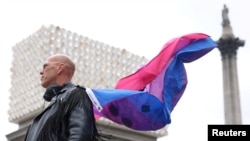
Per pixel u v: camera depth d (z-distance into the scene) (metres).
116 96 4.73
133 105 4.88
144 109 4.95
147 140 37.50
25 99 36.50
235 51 39.91
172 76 5.29
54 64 4.11
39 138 3.81
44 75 4.11
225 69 39.41
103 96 4.63
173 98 5.30
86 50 37.22
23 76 37.31
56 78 4.09
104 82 37.44
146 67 5.35
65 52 35.69
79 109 3.84
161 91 5.23
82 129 3.72
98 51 38.06
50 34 35.31
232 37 39.62
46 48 34.97
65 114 3.84
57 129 3.83
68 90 3.97
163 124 5.11
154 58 5.36
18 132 35.25
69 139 3.67
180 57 5.32
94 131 3.92
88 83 36.31
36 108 34.66
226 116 38.09
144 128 5.06
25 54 37.28
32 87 35.81
